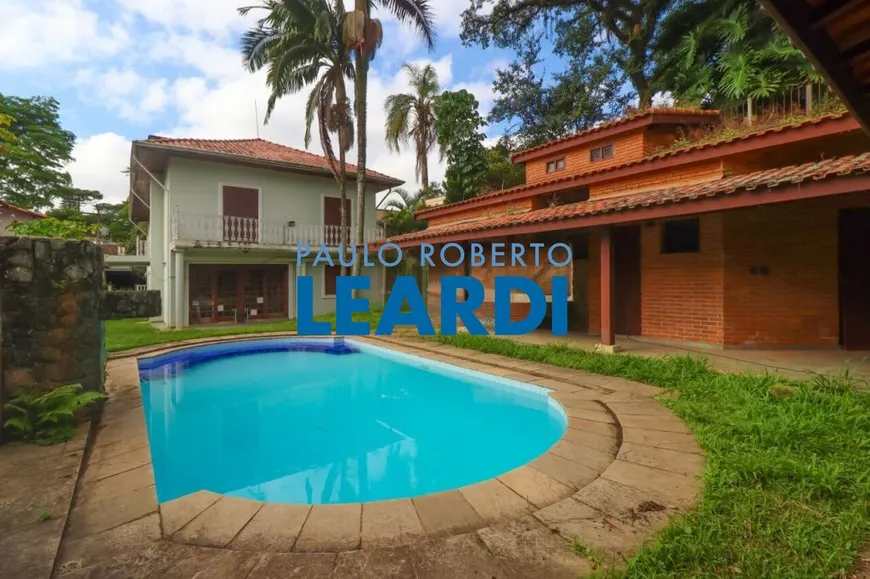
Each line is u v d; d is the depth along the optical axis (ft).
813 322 24.38
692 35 42.57
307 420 19.52
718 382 16.92
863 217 23.45
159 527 8.38
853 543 7.17
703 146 25.58
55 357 13.87
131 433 13.69
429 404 21.81
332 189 57.11
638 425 13.80
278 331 39.17
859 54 6.77
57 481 10.11
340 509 9.12
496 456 15.55
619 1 57.82
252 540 7.98
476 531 8.20
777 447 10.93
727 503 8.51
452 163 67.56
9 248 13.21
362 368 28.63
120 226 109.09
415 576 6.90
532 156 42.34
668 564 6.88
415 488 12.98
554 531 8.13
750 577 6.43
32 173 67.10
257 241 49.21
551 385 19.10
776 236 24.45
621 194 31.37
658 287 28.37
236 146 54.85
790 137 22.41
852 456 10.14
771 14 6.16
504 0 62.59
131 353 28.86
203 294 48.16
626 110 61.77
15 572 6.93
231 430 18.22
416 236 36.83
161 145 43.09
